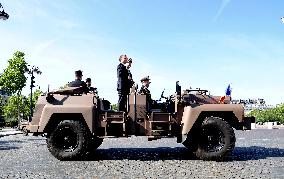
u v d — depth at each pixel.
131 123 7.03
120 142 12.33
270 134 20.12
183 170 5.62
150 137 6.95
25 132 7.12
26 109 52.06
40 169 5.83
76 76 7.70
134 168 5.87
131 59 7.57
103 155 7.82
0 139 15.34
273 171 5.47
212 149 6.78
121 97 7.34
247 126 6.93
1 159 7.28
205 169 5.71
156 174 5.26
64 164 6.41
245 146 10.10
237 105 6.93
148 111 7.14
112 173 5.38
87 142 6.91
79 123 6.91
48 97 7.07
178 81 7.17
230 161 6.67
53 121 7.07
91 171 5.59
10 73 41.66
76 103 7.02
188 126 6.79
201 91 7.32
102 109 7.37
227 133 6.69
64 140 6.98
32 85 18.06
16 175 5.27
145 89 7.49
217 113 7.05
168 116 7.05
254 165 6.12
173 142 12.05
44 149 9.70
